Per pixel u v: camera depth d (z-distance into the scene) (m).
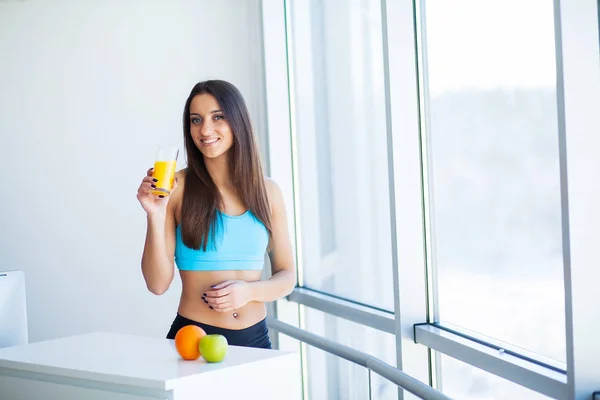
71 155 4.25
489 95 2.40
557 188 2.10
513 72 2.27
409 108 2.81
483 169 2.46
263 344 2.52
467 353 2.45
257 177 2.54
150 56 4.34
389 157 2.82
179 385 1.79
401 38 2.80
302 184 4.05
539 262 2.20
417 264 2.83
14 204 4.18
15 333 2.91
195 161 2.54
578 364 1.85
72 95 4.24
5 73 4.15
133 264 4.36
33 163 4.20
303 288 4.08
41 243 4.22
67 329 4.27
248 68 4.45
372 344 3.30
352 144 3.40
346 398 2.96
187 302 2.50
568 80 1.83
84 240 4.28
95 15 4.26
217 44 4.42
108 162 4.30
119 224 4.33
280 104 4.18
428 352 2.82
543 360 2.17
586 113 1.84
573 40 1.83
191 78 4.39
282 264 2.70
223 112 2.46
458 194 2.62
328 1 3.56
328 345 2.74
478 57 2.45
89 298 4.30
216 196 2.49
